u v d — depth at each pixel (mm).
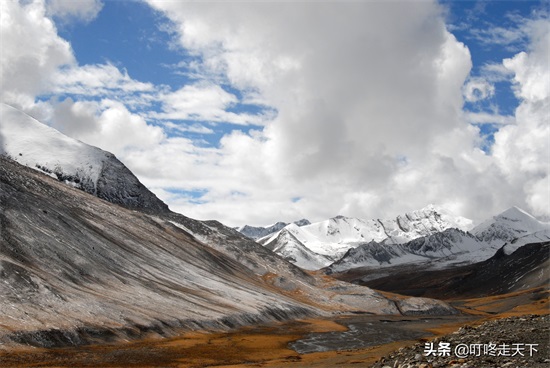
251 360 79188
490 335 42906
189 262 169625
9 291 82875
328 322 157750
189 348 85375
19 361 64062
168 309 110812
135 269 131250
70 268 106562
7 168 147000
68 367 63656
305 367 59250
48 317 81000
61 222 123938
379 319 181500
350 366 56312
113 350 77375
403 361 40000
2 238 99438
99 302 95750
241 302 145625
